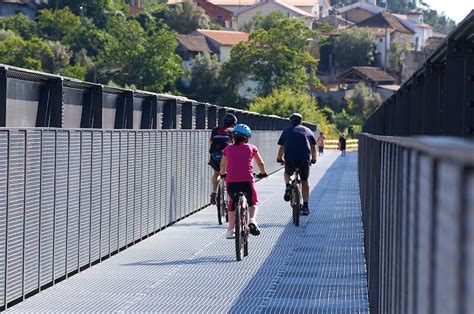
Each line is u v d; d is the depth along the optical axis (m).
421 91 28.09
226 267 29.94
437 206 6.79
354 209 53.19
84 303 23.11
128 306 22.80
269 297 24.27
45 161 25.05
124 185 34.62
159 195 41.47
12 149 22.39
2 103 23.86
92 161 30.02
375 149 21.06
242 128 32.25
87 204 29.44
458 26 18.44
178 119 53.25
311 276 27.94
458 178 5.71
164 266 30.16
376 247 18.52
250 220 32.31
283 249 34.66
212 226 43.66
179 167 46.41
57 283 26.30
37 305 22.67
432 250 7.13
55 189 26.02
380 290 16.33
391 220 13.27
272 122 110.19
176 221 45.62
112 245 32.84
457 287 5.80
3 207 21.80
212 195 40.50
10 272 22.34
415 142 8.52
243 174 32.06
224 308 22.67
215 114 63.78
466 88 20.22
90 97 33.00
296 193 43.25
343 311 22.08
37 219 24.41
